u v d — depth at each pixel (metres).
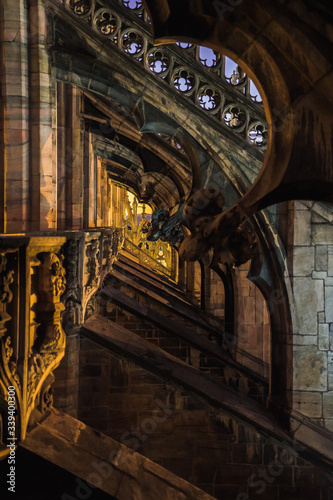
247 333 11.16
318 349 7.67
